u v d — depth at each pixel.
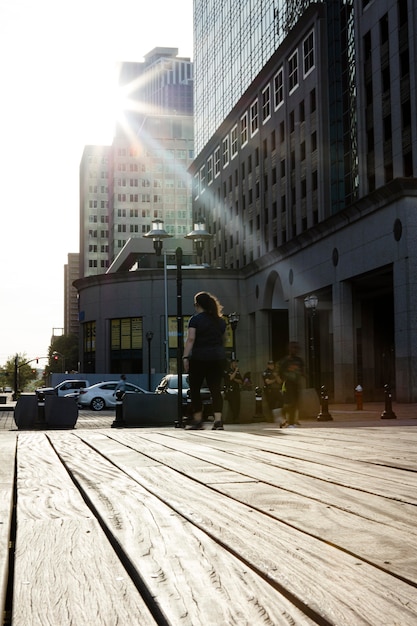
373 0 44.75
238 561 2.50
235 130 74.69
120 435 9.38
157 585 2.20
